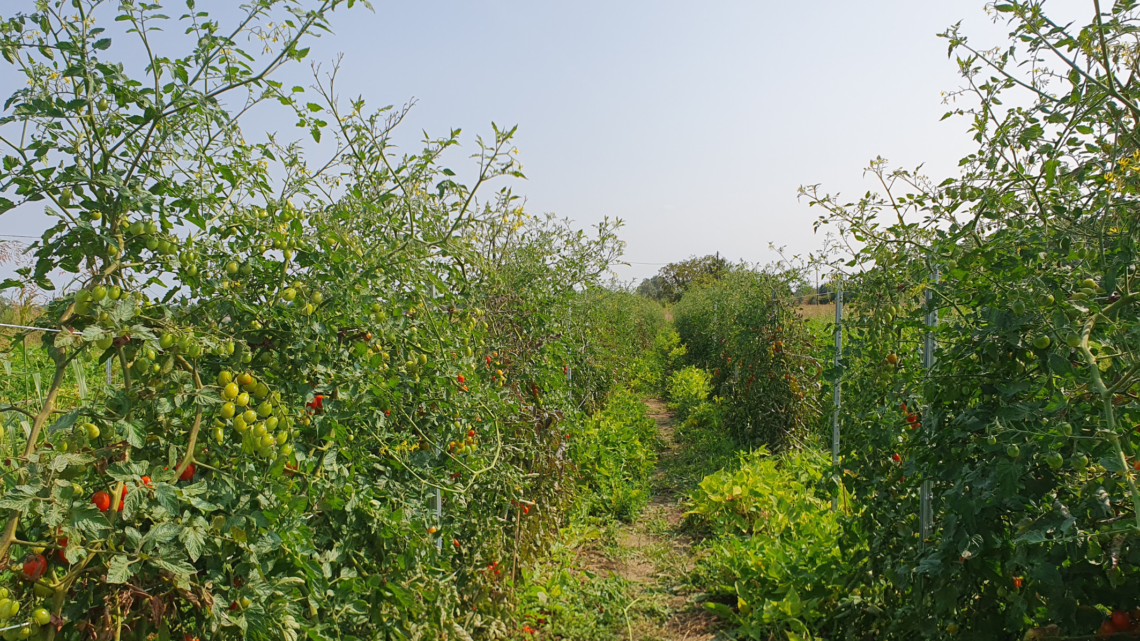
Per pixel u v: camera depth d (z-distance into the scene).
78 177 1.54
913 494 2.78
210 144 2.03
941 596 2.28
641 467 6.87
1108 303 2.23
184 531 1.59
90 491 1.61
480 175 2.83
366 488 2.39
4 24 1.55
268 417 1.88
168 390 1.69
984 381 2.33
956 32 2.52
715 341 11.41
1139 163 1.97
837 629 3.20
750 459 6.57
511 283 4.78
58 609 1.46
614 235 6.23
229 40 1.85
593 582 4.31
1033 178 2.39
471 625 3.10
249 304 2.04
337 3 1.94
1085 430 2.05
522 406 4.10
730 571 4.20
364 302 2.29
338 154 2.72
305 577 2.01
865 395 2.98
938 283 2.59
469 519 3.21
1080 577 1.95
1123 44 2.18
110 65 1.62
